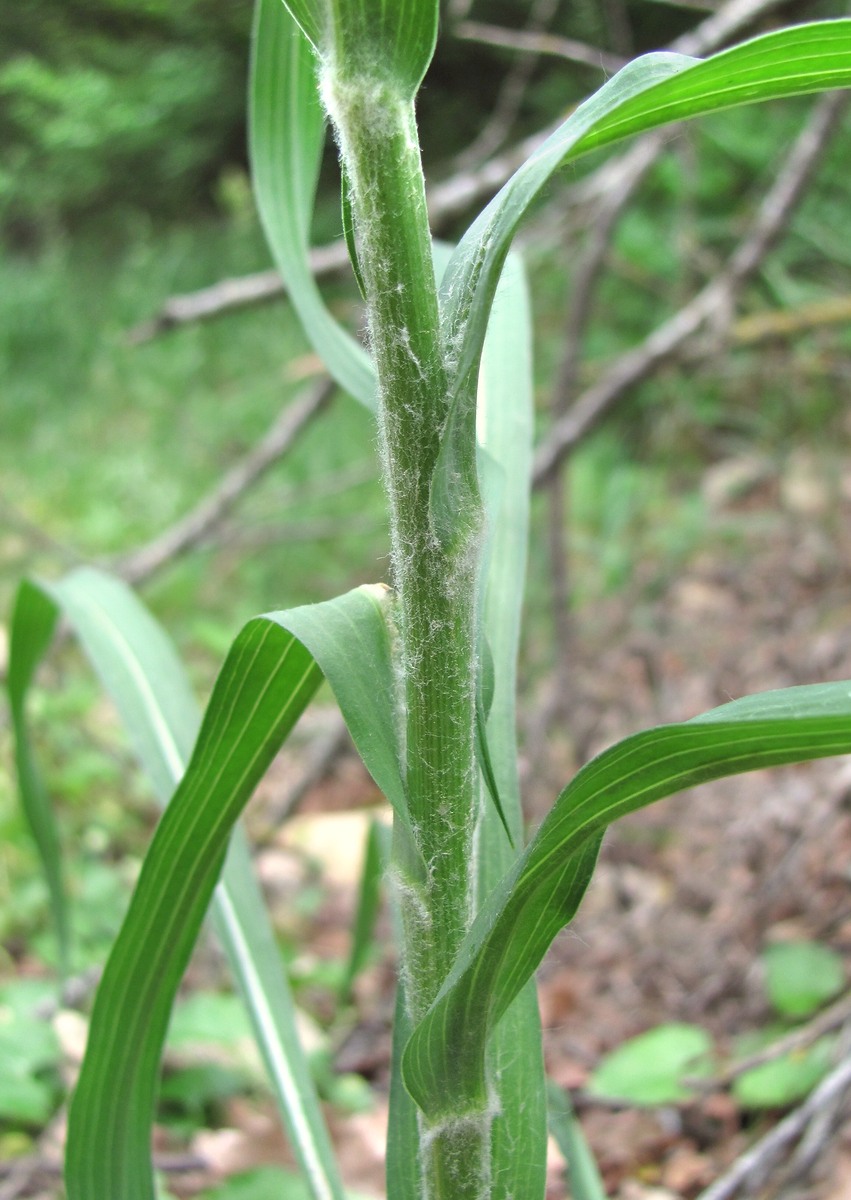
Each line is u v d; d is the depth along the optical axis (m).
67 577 0.27
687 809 0.62
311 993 0.53
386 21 0.13
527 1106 0.17
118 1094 0.20
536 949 0.15
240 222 1.66
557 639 0.64
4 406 1.53
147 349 1.54
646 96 0.13
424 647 0.15
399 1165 0.18
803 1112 0.34
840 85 0.13
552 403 0.67
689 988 0.48
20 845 0.62
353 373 0.20
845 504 0.90
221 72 1.55
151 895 0.19
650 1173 0.38
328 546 1.08
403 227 0.14
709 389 0.99
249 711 0.17
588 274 0.65
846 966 0.44
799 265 0.94
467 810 0.15
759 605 0.81
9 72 1.46
